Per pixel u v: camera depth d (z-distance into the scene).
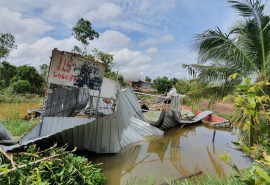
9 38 25.53
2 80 25.33
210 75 6.93
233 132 11.62
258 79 6.12
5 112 12.46
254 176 2.08
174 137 10.80
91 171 5.00
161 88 35.72
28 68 25.30
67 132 6.20
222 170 6.63
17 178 3.30
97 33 27.98
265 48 5.91
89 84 6.56
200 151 8.62
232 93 6.59
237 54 5.95
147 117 13.26
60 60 5.81
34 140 5.36
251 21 6.12
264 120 5.42
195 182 5.50
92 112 8.93
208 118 15.26
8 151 4.93
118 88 11.23
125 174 6.42
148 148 8.98
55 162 4.37
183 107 19.05
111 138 7.29
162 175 6.33
